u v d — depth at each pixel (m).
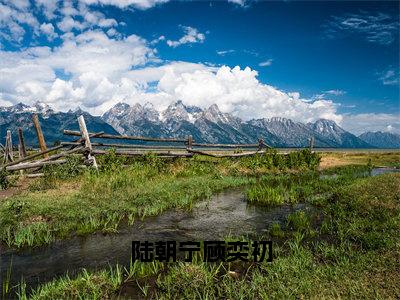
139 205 11.10
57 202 10.52
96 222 9.12
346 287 5.06
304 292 5.02
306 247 7.37
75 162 15.35
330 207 11.23
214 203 12.38
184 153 20.52
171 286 5.51
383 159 38.06
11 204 9.70
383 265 5.74
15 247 7.56
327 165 28.28
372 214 9.73
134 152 18.36
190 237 8.32
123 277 6.00
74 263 6.68
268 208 11.69
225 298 5.16
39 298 5.10
